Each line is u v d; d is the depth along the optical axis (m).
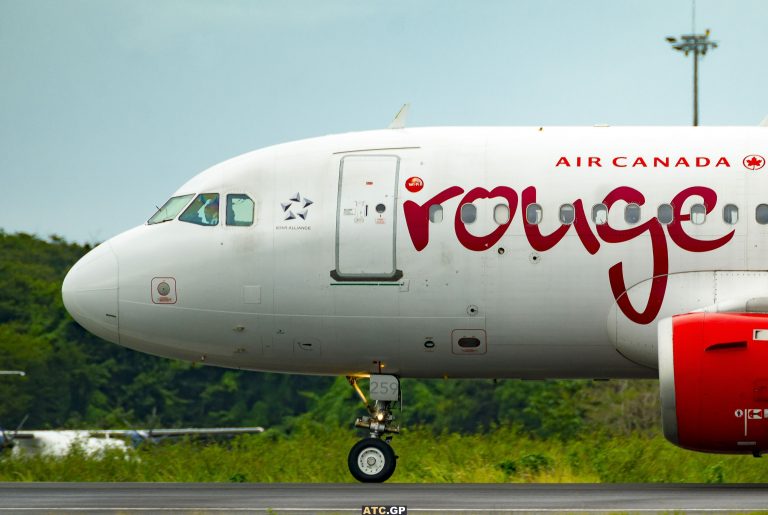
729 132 72.75
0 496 64.88
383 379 74.50
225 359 75.12
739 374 65.25
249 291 72.50
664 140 72.31
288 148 74.31
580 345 71.56
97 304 73.94
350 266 71.56
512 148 72.31
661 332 67.12
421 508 56.25
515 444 97.06
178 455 91.62
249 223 72.94
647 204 70.44
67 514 55.34
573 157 71.69
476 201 71.12
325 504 58.50
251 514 54.97
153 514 55.44
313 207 72.38
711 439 66.25
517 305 70.81
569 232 70.44
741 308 68.69
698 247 69.81
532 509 55.59
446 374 74.50
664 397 66.56
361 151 73.06
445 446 93.00
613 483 78.12
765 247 69.69
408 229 71.19
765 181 70.44
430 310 71.31
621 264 70.19
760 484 75.31
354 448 74.44
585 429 148.50
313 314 72.19
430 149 72.69
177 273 73.19
